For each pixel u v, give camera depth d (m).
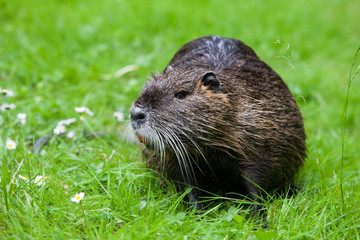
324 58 13.62
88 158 7.35
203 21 13.65
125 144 8.00
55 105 9.02
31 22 12.81
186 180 6.52
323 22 15.49
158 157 6.57
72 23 12.71
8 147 6.61
